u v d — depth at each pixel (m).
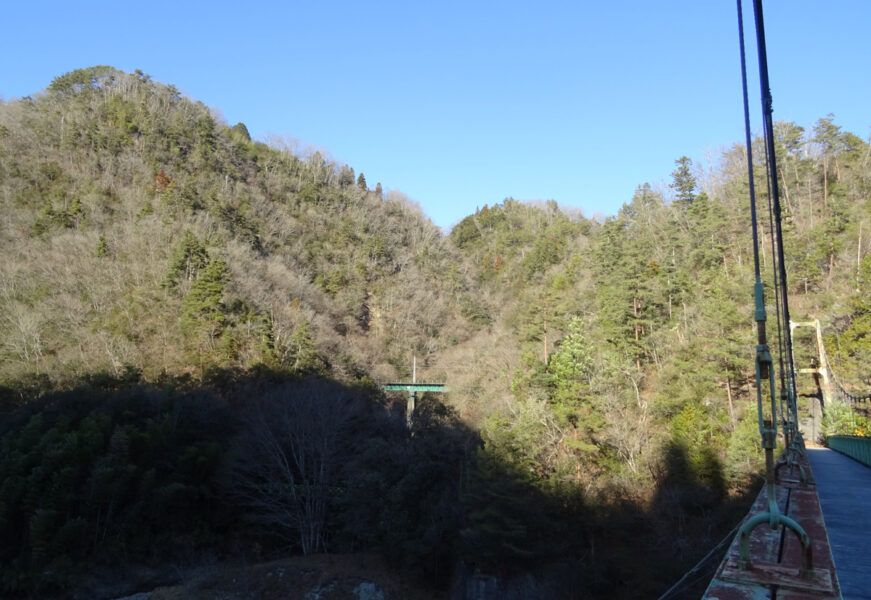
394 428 37.00
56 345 47.75
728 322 35.25
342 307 73.88
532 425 27.64
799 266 48.12
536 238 103.94
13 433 30.52
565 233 99.56
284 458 32.22
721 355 34.72
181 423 35.81
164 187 78.75
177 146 90.81
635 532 27.23
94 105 93.19
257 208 87.94
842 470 15.62
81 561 27.23
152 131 91.19
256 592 26.73
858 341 38.66
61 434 30.36
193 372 46.03
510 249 106.88
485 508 24.22
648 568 23.58
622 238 63.53
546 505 25.81
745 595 2.64
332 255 88.62
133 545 29.11
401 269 91.62
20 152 77.31
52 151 79.88
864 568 4.77
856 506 8.37
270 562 29.11
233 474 31.70
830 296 44.34
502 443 25.06
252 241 77.31
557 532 25.73
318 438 32.69
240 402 40.69
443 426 36.53
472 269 101.31
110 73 103.12
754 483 27.73
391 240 101.75
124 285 56.47
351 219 99.81
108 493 28.86
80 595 26.03
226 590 26.75
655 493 28.81
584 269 66.56
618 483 29.14
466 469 27.16
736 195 59.09
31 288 52.94
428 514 28.44
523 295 76.44
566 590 23.09
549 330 45.91
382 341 70.94
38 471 27.66
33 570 25.83
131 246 62.16
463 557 25.42
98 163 80.75
